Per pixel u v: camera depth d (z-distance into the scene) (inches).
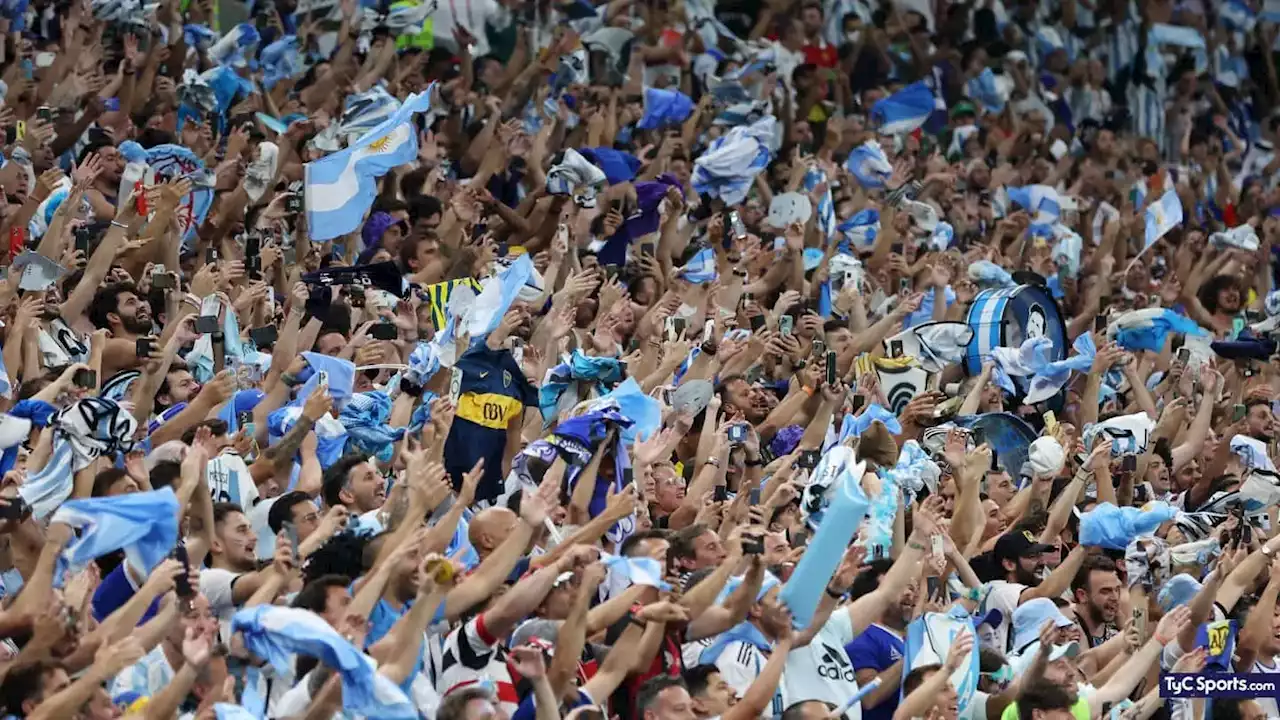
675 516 1581.0
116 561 1330.0
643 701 1208.2
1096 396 2148.1
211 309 1667.1
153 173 1984.5
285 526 1398.9
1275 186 3533.5
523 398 1692.9
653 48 2918.3
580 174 2213.3
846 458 1563.7
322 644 1091.3
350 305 1818.4
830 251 2402.8
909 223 2566.4
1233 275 2795.3
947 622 1398.9
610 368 1727.4
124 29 2346.2
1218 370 2437.3
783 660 1285.7
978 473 1706.4
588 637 1295.5
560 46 2618.1
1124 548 1670.8
